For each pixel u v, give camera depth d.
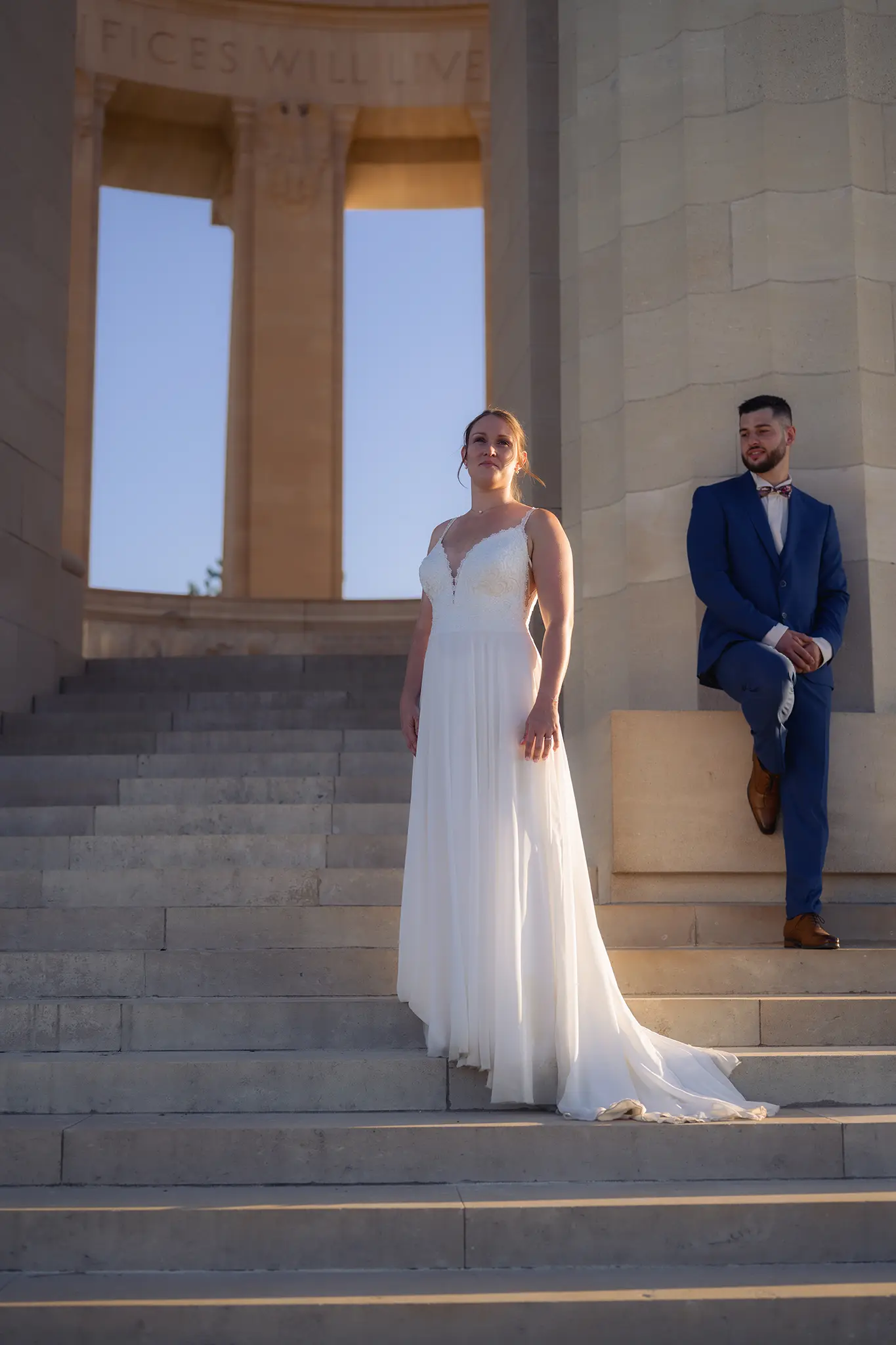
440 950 4.10
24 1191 3.57
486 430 4.46
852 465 5.98
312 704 8.27
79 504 14.59
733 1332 3.11
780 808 5.37
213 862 5.69
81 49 15.12
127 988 4.59
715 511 5.39
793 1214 3.44
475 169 17.14
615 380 6.68
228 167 17.22
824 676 5.07
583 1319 3.10
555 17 8.95
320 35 15.94
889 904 5.50
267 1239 3.36
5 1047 4.26
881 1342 3.13
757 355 6.20
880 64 6.38
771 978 4.70
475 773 4.15
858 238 6.16
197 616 12.34
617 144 6.79
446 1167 3.69
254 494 15.38
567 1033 3.96
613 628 6.57
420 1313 3.08
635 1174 3.70
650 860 5.52
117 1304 3.06
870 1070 4.11
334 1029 4.30
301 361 15.65
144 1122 3.79
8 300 8.30
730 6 6.49
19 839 5.73
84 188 15.00
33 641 8.47
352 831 6.12
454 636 4.28
